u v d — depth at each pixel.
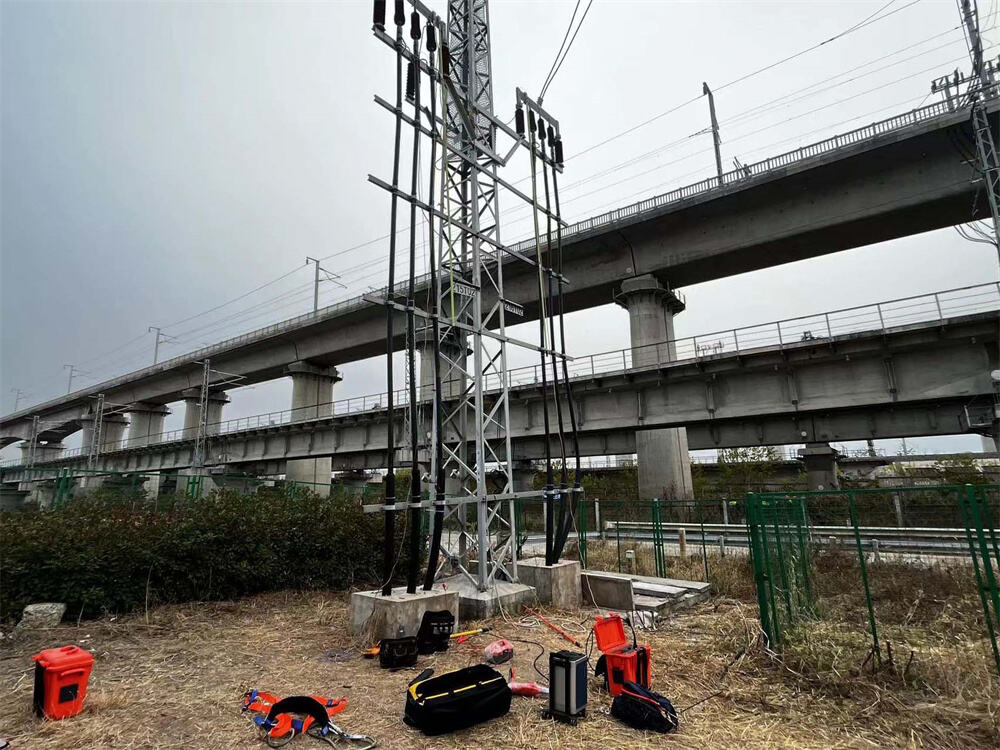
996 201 20.50
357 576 13.24
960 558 12.52
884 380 21.62
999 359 19.70
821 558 12.51
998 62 20.72
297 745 4.77
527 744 4.81
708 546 18.45
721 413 24.94
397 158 9.20
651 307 30.73
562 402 28.89
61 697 5.23
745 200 26.91
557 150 13.38
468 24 12.55
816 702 5.59
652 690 6.02
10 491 16.92
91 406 75.19
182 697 5.86
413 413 8.62
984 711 5.17
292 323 45.28
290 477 46.06
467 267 11.56
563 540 10.84
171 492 16.09
